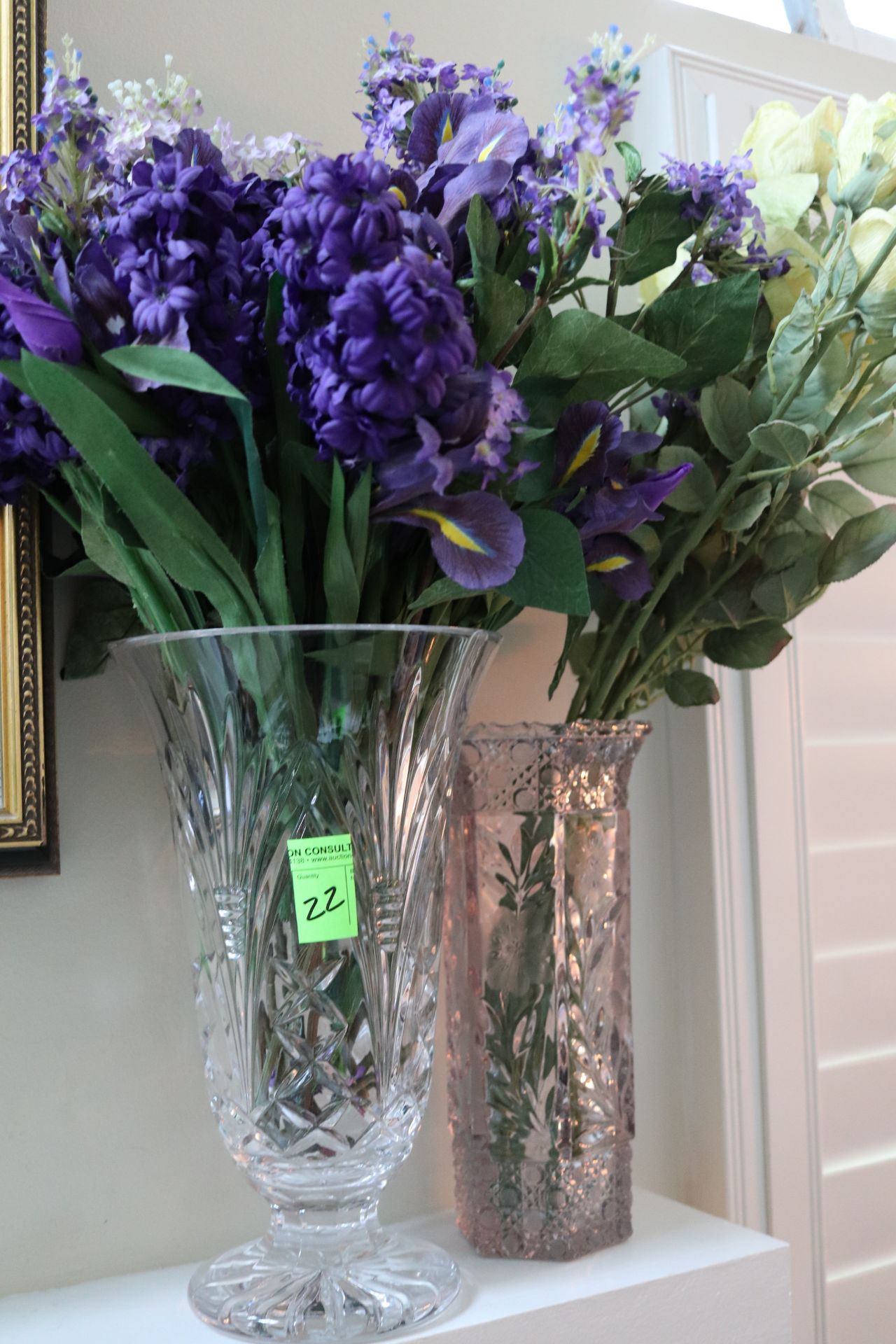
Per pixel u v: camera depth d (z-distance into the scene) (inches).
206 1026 28.2
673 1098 42.6
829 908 46.9
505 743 31.7
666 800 43.7
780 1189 42.3
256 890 26.5
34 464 26.7
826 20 56.7
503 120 26.2
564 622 41.4
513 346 27.2
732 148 44.6
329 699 25.8
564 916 31.8
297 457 25.0
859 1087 46.6
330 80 38.3
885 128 30.3
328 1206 28.3
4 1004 31.8
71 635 32.0
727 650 35.0
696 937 42.6
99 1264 32.3
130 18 34.9
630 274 31.4
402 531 26.7
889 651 50.0
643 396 31.9
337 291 21.9
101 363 24.2
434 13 40.4
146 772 34.1
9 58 31.4
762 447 29.7
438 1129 37.5
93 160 26.1
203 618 26.9
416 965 28.1
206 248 23.3
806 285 33.2
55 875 32.0
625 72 24.1
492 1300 29.5
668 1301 31.1
